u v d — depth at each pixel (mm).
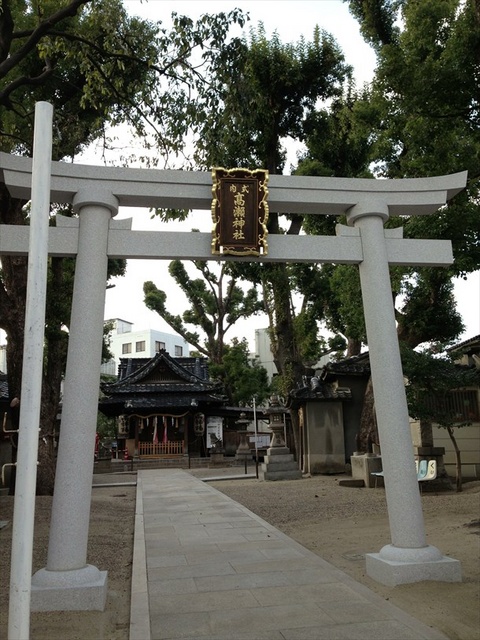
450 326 15656
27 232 5980
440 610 4672
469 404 16453
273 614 4648
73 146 13586
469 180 10883
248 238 6328
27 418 2955
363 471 15086
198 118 10945
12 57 8930
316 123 19609
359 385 20391
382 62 11500
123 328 64250
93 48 10695
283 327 20781
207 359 43562
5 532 8805
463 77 10484
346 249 6586
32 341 3059
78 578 5004
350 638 4086
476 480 15703
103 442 37375
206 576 5930
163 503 12688
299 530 8992
